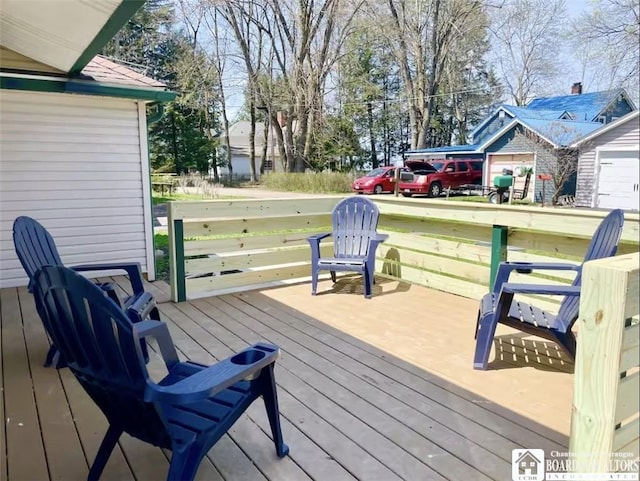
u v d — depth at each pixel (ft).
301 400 7.50
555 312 11.59
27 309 12.94
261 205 14.39
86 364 4.93
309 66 66.08
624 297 3.47
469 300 13.08
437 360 9.07
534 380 8.20
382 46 73.31
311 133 70.18
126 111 16.98
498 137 56.08
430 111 73.05
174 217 13.02
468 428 6.70
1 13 9.68
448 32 69.15
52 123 15.83
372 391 7.81
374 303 12.90
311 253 14.58
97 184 16.79
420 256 14.65
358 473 5.70
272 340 10.21
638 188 45.06
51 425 6.80
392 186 54.39
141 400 4.56
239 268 14.51
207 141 78.69
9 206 15.53
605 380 3.62
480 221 12.25
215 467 5.80
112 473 5.67
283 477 5.62
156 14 66.49
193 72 66.44
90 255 16.89
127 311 8.39
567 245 11.00
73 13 8.88
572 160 49.26
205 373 4.94
